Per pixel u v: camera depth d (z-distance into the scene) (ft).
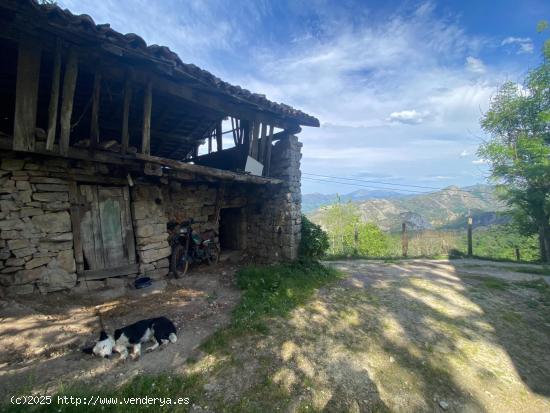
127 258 18.97
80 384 8.57
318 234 26.66
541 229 41.39
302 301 17.22
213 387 9.05
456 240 48.73
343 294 19.19
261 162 22.94
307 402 8.73
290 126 24.14
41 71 15.62
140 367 9.80
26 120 11.73
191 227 23.93
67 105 12.46
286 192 24.68
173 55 12.92
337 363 10.96
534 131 41.32
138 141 25.57
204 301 16.46
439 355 12.07
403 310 16.83
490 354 12.43
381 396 9.33
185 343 11.62
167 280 20.06
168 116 23.30
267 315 14.78
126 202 18.99
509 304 18.47
